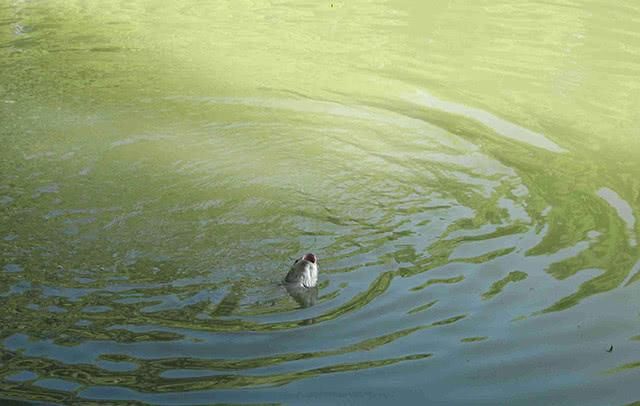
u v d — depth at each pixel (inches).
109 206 349.7
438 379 242.4
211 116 451.5
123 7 651.5
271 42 578.6
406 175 390.0
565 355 256.2
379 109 470.0
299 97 483.2
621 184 386.3
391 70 530.6
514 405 232.1
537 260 314.2
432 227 340.5
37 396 229.5
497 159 410.9
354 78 515.8
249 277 299.4
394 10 660.7
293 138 427.5
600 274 304.0
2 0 657.6
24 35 573.9
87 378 238.1
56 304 277.3
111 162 391.2
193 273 300.5
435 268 306.8
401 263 310.5
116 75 506.3
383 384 239.0
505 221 346.0
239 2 675.4
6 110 446.3
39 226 330.3
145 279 295.6
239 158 402.0
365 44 578.6
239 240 326.0
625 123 458.9
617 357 256.1
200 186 370.9
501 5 678.5
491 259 314.2
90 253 312.2
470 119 460.4
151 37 580.4
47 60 525.7
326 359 250.1
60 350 251.4
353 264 309.3
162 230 331.3
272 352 253.4
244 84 500.4
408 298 285.7
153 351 252.2
